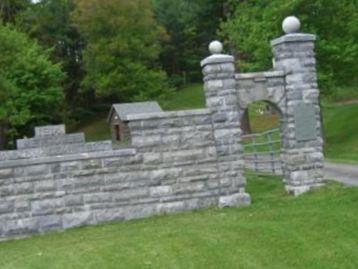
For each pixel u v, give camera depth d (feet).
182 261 34.22
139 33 167.94
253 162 71.05
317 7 90.22
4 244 44.32
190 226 42.19
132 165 47.96
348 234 36.27
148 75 165.48
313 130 50.72
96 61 164.76
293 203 46.37
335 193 47.57
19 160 46.29
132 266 33.96
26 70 135.44
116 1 164.45
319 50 88.48
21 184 46.19
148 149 48.21
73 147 77.36
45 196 46.55
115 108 142.41
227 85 49.06
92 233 44.04
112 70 165.58
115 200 47.65
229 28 106.63
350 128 108.06
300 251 34.40
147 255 35.68
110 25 165.37
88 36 168.96
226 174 49.06
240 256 34.37
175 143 48.62
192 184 48.73
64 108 175.94
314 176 50.60
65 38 194.08
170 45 206.39
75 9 179.22
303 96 50.67
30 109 141.59
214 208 48.44
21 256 39.06
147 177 48.16
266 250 35.04
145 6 169.17
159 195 48.29
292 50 50.65
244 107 49.88
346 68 91.61
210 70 48.91
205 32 199.41
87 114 194.59
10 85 118.73
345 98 136.26
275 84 50.52
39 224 46.34
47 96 140.05
